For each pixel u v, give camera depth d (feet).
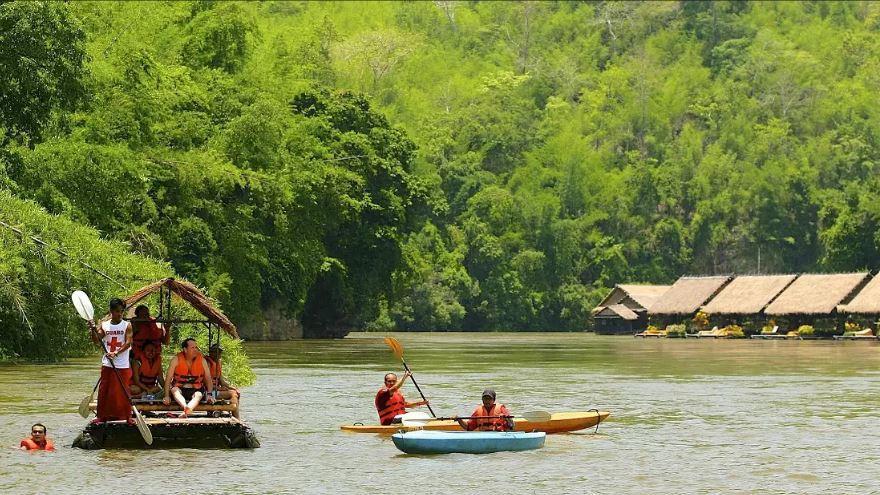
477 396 173.68
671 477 102.89
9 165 226.99
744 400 169.68
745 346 395.34
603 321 621.72
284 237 374.43
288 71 403.13
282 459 110.63
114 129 271.49
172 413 118.42
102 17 293.43
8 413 141.90
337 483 99.25
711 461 111.14
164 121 299.38
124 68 274.57
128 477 100.68
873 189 597.52
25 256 197.88
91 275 200.03
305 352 314.96
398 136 467.11
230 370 191.21
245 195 345.10
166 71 298.97
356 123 447.01
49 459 108.88
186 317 192.13
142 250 264.11
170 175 290.76
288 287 393.70
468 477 102.37
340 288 445.37
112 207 254.88
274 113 335.88
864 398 172.86
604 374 227.81
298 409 154.30
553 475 103.55
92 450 114.11
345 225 440.04
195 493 94.68
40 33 216.54
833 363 270.67
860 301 460.55
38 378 188.55
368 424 136.05
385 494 94.94
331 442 121.80
